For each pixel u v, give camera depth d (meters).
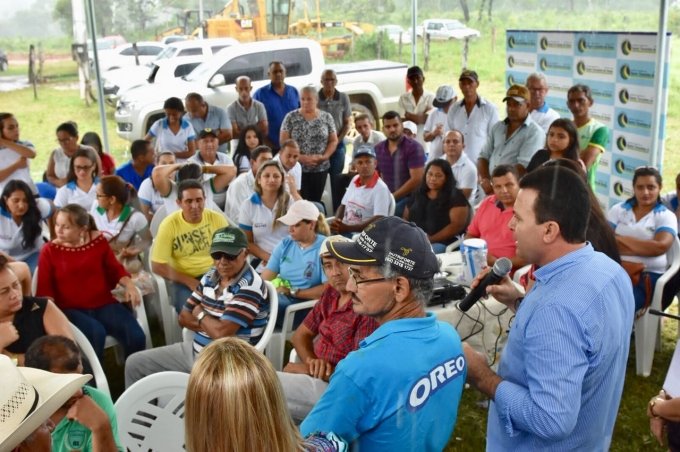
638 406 3.66
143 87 9.60
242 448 1.31
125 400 2.56
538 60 7.22
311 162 6.51
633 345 4.34
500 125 5.53
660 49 5.59
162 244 4.15
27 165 5.80
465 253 3.40
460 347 1.69
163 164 5.21
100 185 4.34
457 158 5.30
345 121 7.61
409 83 7.54
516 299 2.18
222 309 3.29
